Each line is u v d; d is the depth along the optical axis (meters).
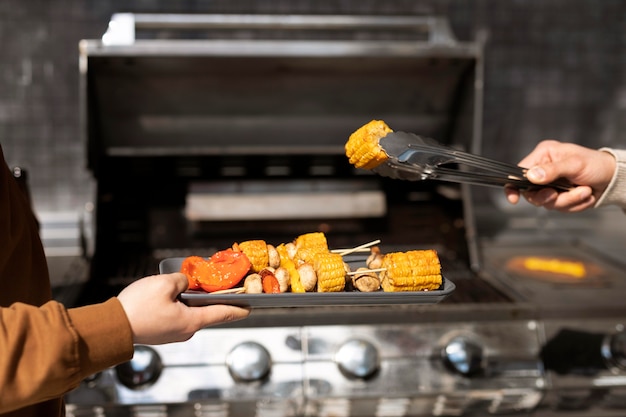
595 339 1.75
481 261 2.31
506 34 2.64
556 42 2.67
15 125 2.44
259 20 2.20
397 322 1.71
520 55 2.66
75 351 0.80
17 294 0.96
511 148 2.73
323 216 2.36
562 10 2.64
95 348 0.82
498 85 2.67
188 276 1.08
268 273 1.12
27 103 2.43
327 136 2.39
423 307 1.73
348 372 1.66
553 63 2.68
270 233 2.36
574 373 1.72
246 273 1.13
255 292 1.06
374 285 1.16
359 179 2.45
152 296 0.88
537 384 1.71
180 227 2.34
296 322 1.68
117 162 2.33
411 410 1.67
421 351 1.70
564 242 2.61
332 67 2.19
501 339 1.73
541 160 1.48
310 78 2.23
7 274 0.94
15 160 2.46
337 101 2.31
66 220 2.45
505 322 1.74
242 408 1.64
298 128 2.36
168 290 0.90
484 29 2.62
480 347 1.71
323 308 1.71
